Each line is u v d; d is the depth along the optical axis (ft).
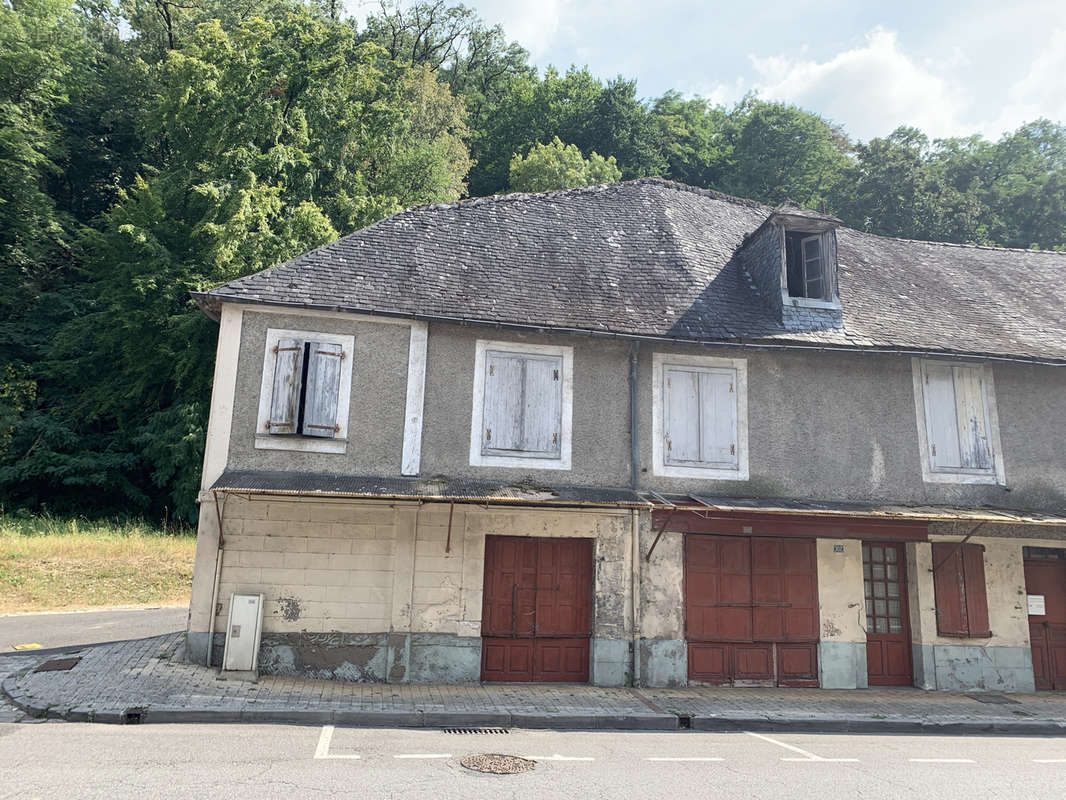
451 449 35.19
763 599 36.88
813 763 22.98
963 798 19.42
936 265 53.78
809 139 125.90
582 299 38.99
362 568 33.24
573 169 110.32
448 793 17.88
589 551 35.86
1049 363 40.01
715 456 37.76
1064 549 40.88
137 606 51.16
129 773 18.22
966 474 39.91
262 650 31.96
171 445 68.95
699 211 51.39
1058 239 104.58
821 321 40.14
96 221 92.32
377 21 136.46
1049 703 35.19
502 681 34.04
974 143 123.44
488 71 156.15
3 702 26.55
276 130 79.36
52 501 74.33
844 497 38.47
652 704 30.73
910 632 38.58
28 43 84.99
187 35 102.27
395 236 41.29
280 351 34.50
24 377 78.38
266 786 17.69
